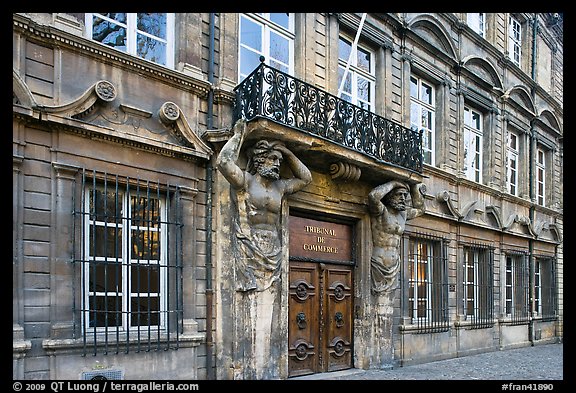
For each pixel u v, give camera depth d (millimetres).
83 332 6520
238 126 7758
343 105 9320
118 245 7047
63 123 6461
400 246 11430
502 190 15500
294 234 9422
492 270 14648
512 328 15523
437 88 13547
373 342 10289
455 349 12891
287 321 8742
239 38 8859
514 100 16422
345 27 10844
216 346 7867
